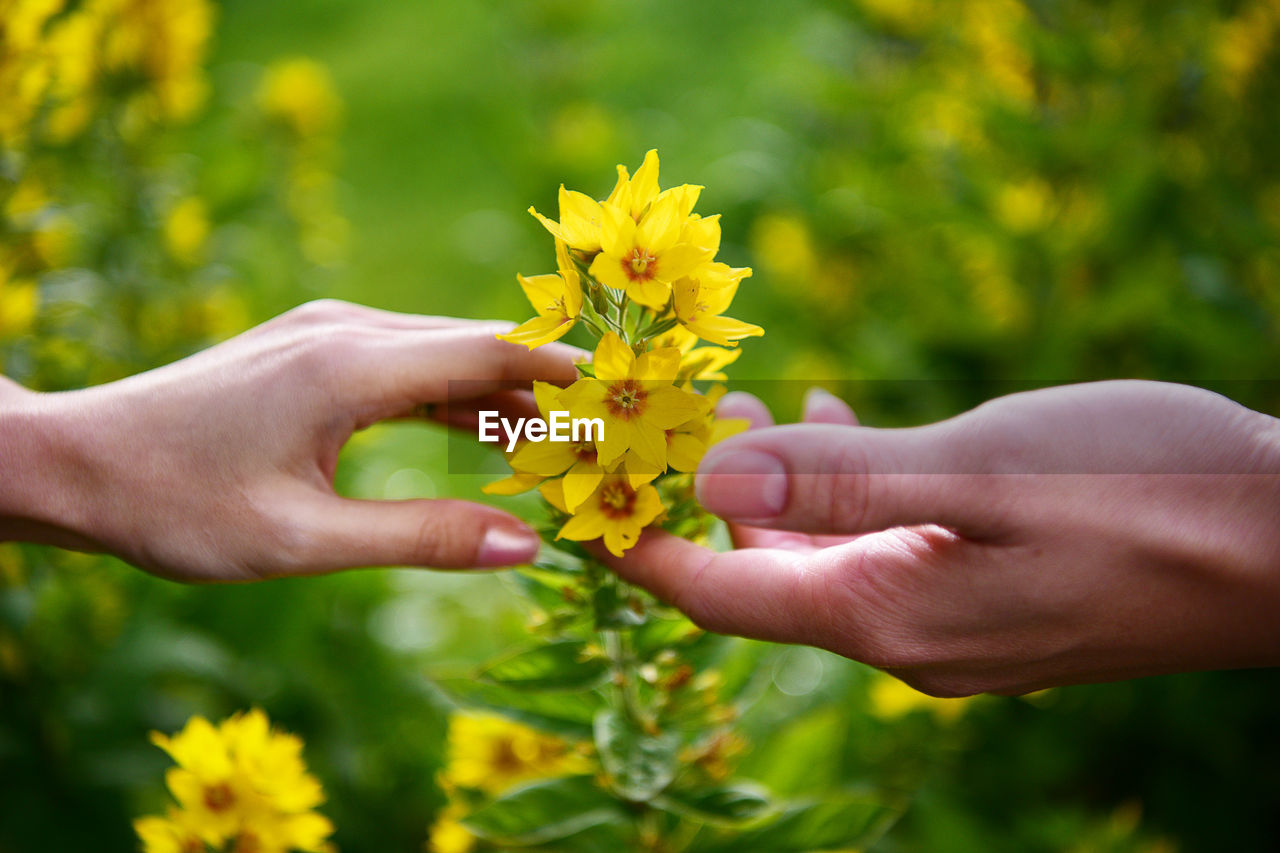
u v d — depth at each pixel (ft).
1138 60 2.60
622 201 1.57
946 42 3.18
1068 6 2.66
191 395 1.68
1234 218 2.53
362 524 1.66
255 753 1.74
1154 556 1.56
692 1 8.00
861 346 3.19
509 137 4.54
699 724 1.72
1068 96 2.70
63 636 2.09
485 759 1.84
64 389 2.17
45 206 2.19
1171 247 2.59
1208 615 1.58
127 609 2.14
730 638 1.73
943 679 1.66
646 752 1.66
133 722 2.06
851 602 1.60
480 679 1.67
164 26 2.44
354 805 2.27
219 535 1.67
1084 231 2.61
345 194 6.40
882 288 3.45
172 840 1.73
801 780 1.86
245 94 3.51
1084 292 2.71
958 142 3.02
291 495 1.67
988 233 2.72
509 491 1.60
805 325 3.68
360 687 2.48
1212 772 2.32
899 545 1.60
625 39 4.63
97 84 2.37
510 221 4.70
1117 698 2.38
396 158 6.83
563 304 1.57
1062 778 2.36
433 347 1.70
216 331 2.71
